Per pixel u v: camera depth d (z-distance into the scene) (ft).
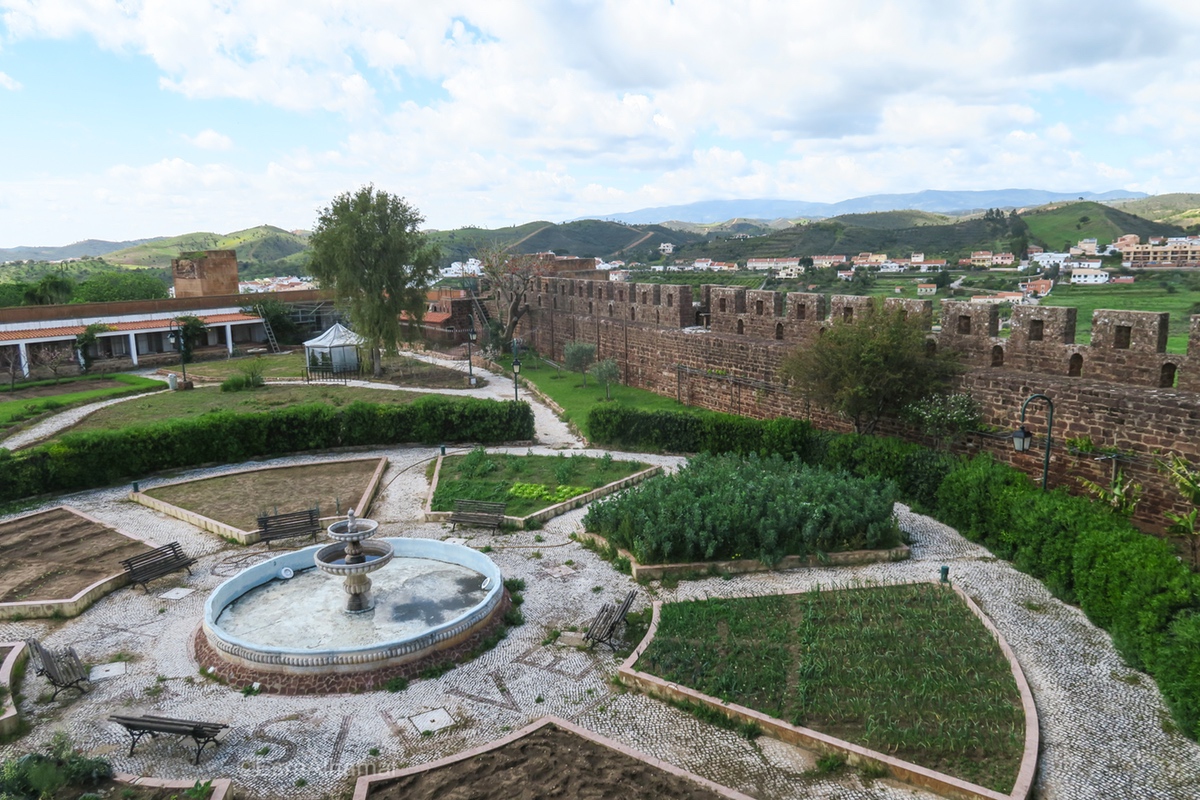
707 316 128.26
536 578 57.41
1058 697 39.06
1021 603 50.06
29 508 76.64
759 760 35.32
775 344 101.81
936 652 43.01
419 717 39.58
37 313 165.68
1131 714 37.47
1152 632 40.55
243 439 94.53
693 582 55.36
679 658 43.27
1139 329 63.87
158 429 88.89
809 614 47.73
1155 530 60.18
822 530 58.54
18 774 32.22
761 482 65.51
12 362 146.10
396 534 67.97
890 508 60.59
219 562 61.93
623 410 97.81
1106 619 45.70
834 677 40.81
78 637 49.24
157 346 189.16
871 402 79.15
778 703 38.78
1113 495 59.16
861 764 34.37
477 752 35.65
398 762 35.91
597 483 79.30
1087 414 64.69
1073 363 69.72
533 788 32.63
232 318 196.54
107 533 68.49
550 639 47.83
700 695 39.60
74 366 167.02
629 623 49.67
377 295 151.94
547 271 221.25
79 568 59.93
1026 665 42.22
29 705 41.19
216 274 222.28
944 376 77.41
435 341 205.67
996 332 76.89
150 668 45.11
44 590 55.47
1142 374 63.98
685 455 93.20
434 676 43.57
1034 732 35.47
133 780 33.32
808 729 36.45
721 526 57.47
